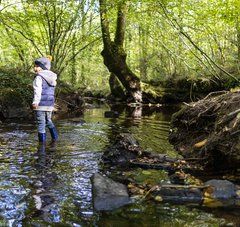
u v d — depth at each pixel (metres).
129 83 22.12
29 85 14.27
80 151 7.46
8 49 24.42
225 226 3.81
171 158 6.63
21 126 10.72
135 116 14.59
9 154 7.03
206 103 7.41
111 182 4.95
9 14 16.03
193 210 4.28
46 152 7.30
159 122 12.59
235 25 14.71
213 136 6.21
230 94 6.89
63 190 4.99
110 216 4.11
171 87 22.91
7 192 4.86
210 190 4.79
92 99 25.09
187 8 15.34
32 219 4.01
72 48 17.59
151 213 4.19
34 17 16.12
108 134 9.68
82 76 34.16
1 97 12.88
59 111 15.80
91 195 4.79
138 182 5.34
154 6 15.92
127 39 32.69
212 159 6.13
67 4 15.66
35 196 4.73
